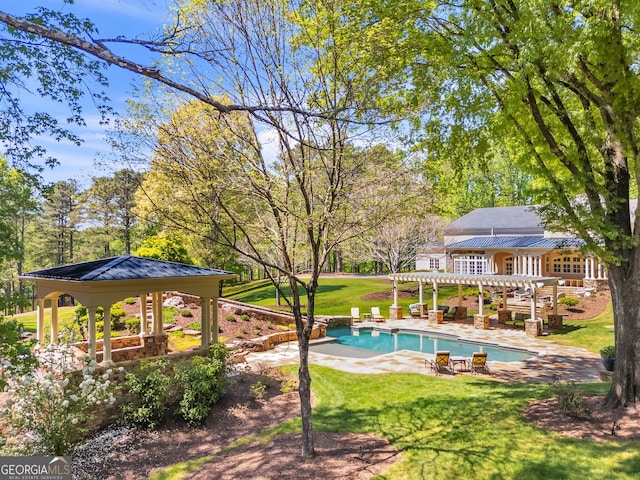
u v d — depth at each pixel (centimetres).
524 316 2353
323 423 1001
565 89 1097
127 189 2208
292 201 831
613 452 748
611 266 942
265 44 729
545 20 769
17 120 684
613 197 920
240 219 821
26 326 2555
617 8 755
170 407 1095
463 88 944
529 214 3722
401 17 815
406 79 869
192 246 2417
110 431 1000
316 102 742
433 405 1077
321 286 3828
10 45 566
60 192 4453
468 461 770
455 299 3166
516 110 895
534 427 885
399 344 2100
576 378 1342
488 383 1281
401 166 824
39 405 842
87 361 948
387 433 926
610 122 933
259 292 3762
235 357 1532
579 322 2303
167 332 1839
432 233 3362
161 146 707
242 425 1040
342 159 783
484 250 3681
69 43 360
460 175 1056
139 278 1148
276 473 756
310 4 742
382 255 3544
